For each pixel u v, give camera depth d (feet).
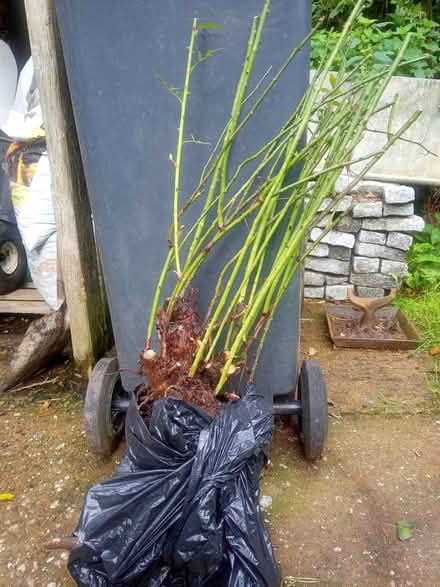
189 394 4.55
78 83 4.78
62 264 6.98
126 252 5.35
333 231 9.88
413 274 10.73
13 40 9.80
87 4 4.53
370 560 4.82
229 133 4.44
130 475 4.17
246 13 4.44
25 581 4.68
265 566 4.09
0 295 8.61
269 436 4.40
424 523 5.21
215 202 4.87
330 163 4.60
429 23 12.24
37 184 7.23
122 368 5.91
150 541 3.94
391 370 8.02
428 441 6.43
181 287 4.72
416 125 10.17
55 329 7.44
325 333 9.28
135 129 4.89
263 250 4.66
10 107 8.21
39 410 7.12
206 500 3.88
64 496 5.61
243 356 5.10
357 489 5.65
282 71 4.35
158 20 4.53
